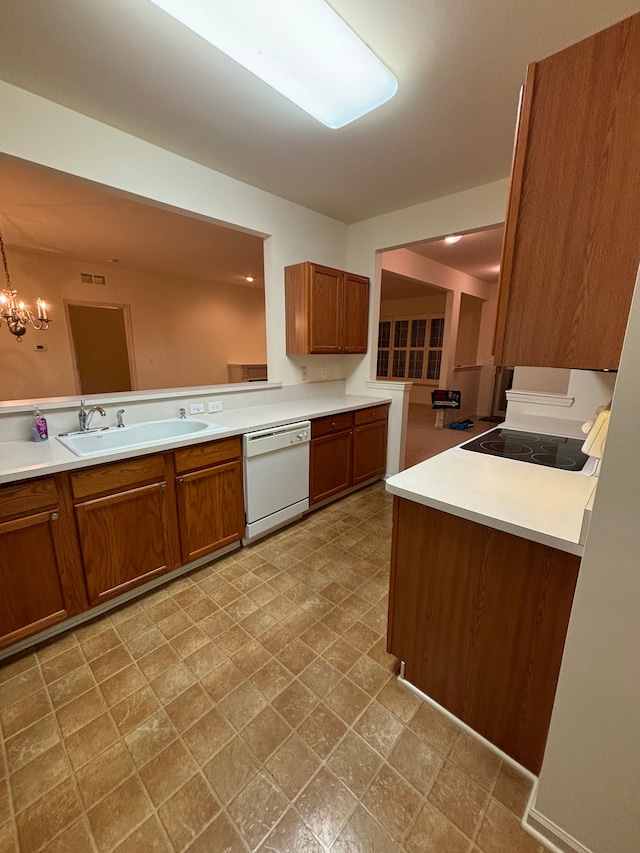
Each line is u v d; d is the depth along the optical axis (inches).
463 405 268.7
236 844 38.2
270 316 120.7
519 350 38.4
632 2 48.8
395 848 38.1
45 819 40.3
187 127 77.3
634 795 33.2
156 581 79.6
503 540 41.5
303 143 83.1
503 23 52.6
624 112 29.5
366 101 66.4
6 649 61.2
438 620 49.8
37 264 194.4
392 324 335.6
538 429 80.0
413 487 48.1
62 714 51.9
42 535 60.8
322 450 112.8
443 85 65.0
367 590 79.4
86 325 265.4
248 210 105.7
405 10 50.8
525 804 42.0
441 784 43.9
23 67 60.5
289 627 68.6
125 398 87.6
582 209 32.8
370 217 132.5
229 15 48.1
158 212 128.1
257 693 55.3
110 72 61.5
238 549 95.6
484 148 85.3
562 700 35.6
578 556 35.8
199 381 271.1
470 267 216.7
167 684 56.7
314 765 45.8
